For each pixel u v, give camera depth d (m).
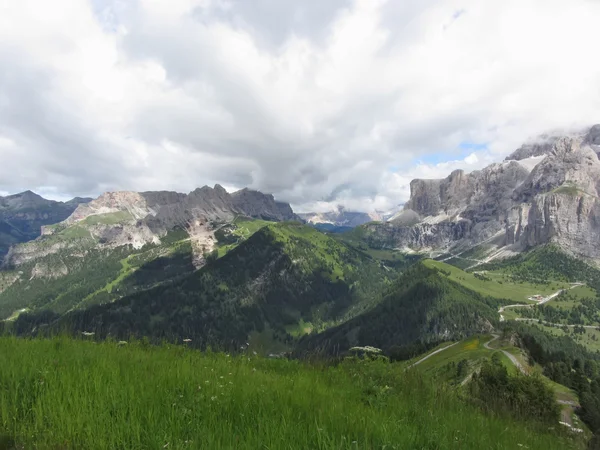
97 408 6.74
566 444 10.46
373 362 14.70
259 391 8.59
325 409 7.70
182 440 5.78
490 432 8.66
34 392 7.41
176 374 9.49
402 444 6.44
